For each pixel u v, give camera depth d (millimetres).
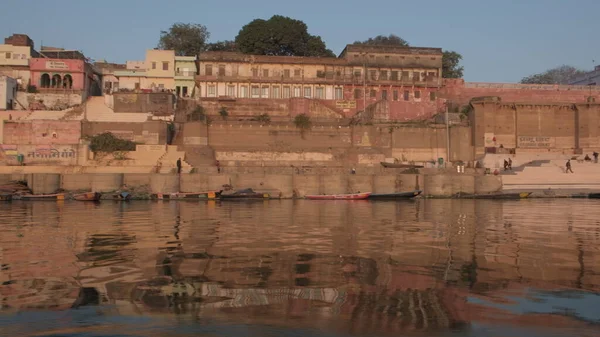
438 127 54312
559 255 13664
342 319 7758
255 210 30234
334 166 49625
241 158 50781
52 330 7250
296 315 7949
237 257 13148
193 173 43875
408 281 10375
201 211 29359
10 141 48500
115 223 22188
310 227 20609
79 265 12008
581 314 8125
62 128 49094
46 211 29266
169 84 62500
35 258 12969
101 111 53219
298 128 53000
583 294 9383
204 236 17562
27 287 9758
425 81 61406
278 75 60062
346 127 53438
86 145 45844
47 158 45625
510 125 57969
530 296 9211
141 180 42719
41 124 48906
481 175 46219
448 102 61156
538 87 62500
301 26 68438
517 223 22531
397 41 79812
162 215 26484
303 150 51531
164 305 8500
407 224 21984
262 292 9398
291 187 43750
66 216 25859
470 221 23516
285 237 17328
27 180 41719
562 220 24094
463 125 55625
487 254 13781
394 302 8750
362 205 35250
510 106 57875
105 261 12531
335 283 10148
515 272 11328
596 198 44062
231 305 8500
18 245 15320
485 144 55500
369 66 61031
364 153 51188
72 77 56625
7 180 41562
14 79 54688
